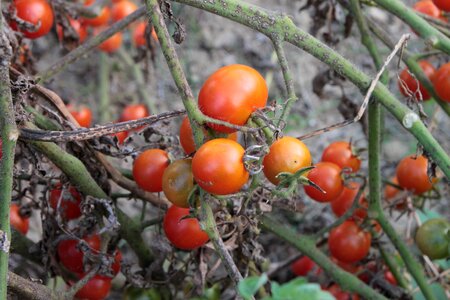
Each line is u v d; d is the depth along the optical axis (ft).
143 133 2.01
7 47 1.76
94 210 2.02
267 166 1.60
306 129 3.54
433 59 2.70
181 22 1.80
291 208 2.04
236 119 1.60
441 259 2.26
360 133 3.54
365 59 3.35
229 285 2.30
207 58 3.71
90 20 2.69
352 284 2.25
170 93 3.54
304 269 2.60
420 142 1.85
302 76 3.68
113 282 2.60
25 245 2.23
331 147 2.22
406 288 2.35
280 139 1.62
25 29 2.17
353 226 2.25
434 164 1.94
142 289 2.20
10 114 1.71
